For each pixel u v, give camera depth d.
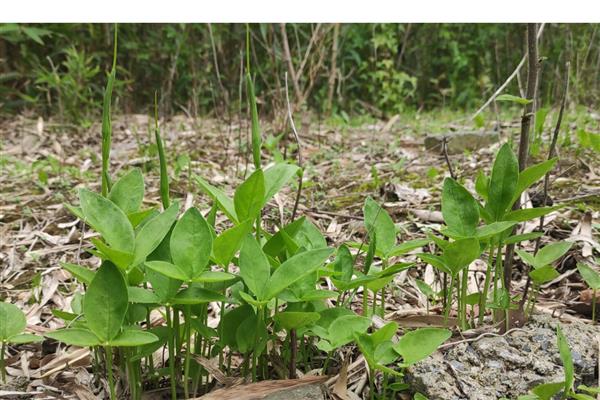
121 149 4.89
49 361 1.76
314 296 1.37
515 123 5.19
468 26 8.15
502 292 1.64
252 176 1.35
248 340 1.41
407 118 6.65
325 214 2.93
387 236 1.65
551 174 3.31
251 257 1.33
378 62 7.60
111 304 1.22
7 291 2.34
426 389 1.42
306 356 1.60
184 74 7.25
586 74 6.27
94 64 7.51
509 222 1.46
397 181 3.38
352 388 1.55
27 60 7.46
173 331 1.42
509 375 1.46
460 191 1.56
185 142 5.00
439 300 2.07
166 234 1.44
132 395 1.42
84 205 1.31
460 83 8.08
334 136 5.29
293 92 5.97
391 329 1.28
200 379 1.53
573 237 2.29
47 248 2.73
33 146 5.14
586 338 1.57
